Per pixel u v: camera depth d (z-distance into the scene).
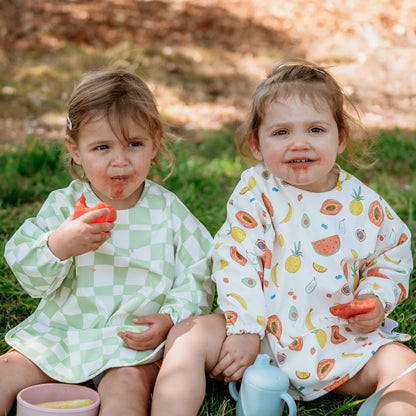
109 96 1.97
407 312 2.42
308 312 1.99
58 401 1.73
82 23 8.12
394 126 5.31
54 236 1.92
